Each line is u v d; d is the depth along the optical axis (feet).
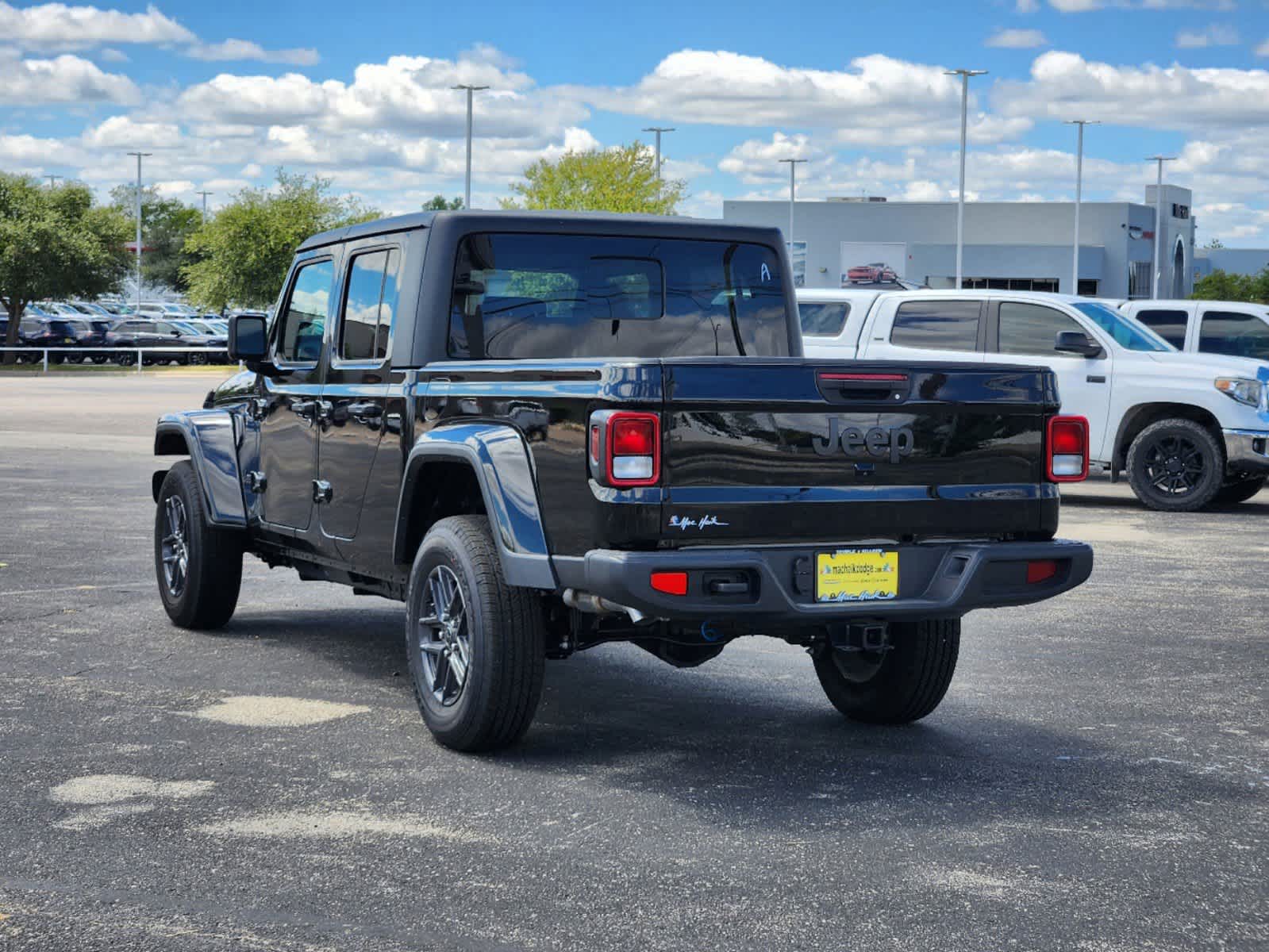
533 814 16.80
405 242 21.58
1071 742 20.31
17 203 190.60
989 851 15.66
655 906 13.98
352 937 13.17
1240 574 35.70
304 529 23.84
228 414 26.55
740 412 17.26
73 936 13.14
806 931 13.41
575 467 17.35
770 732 20.74
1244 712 22.16
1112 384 50.44
